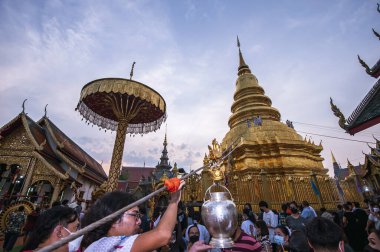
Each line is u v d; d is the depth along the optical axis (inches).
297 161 737.0
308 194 545.6
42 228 88.5
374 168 730.8
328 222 94.7
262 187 543.2
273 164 719.7
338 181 635.5
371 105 400.8
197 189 611.5
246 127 889.5
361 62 424.5
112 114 647.8
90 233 73.5
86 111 594.6
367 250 113.0
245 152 743.1
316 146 857.5
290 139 790.5
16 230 345.7
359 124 398.6
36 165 560.4
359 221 305.3
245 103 1077.1
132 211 76.8
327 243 88.0
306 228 99.3
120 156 479.5
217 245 74.9
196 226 205.2
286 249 194.1
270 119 956.0
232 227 77.7
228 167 615.8
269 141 768.9
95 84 489.4
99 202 78.8
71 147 820.6
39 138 613.9
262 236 235.1
